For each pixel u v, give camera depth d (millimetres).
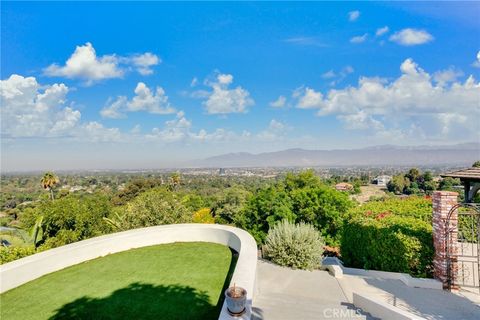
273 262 10062
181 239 11680
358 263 10289
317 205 17969
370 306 6117
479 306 6734
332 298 7152
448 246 7742
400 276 8523
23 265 7816
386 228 9453
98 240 10023
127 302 6754
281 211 18766
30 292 7332
